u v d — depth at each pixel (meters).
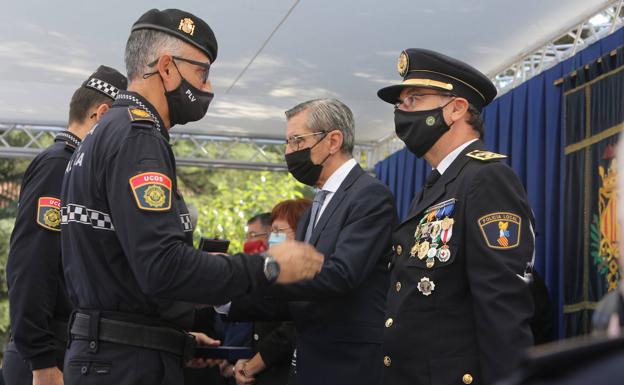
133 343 2.20
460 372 2.24
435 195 2.43
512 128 5.93
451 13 5.01
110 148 2.18
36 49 5.98
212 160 8.73
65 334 2.95
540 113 5.52
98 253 2.21
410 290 2.36
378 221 2.87
